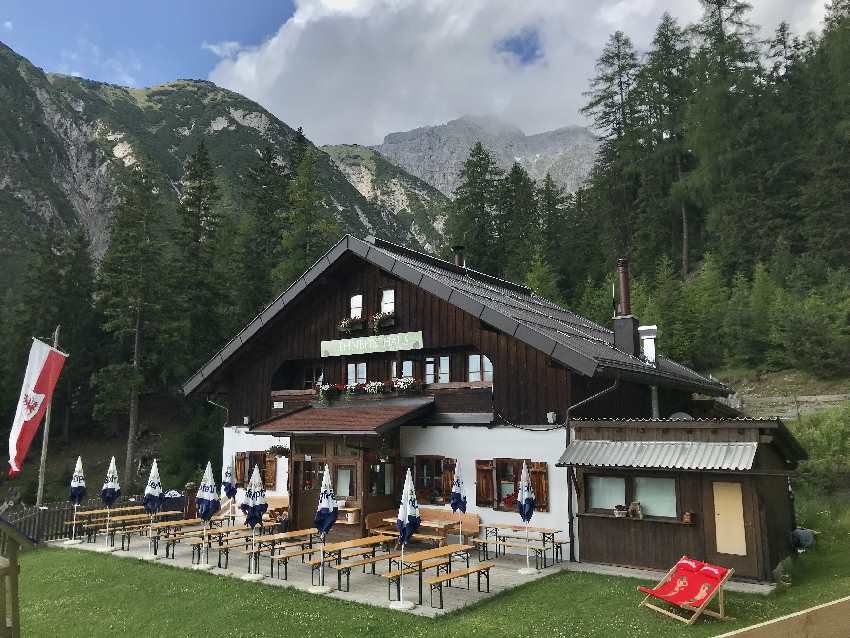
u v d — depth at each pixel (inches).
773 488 512.7
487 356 644.7
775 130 1911.9
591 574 501.0
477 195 2324.1
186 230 1770.4
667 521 498.3
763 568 457.1
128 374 1469.0
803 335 1228.5
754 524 465.1
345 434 627.5
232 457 860.0
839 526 637.3
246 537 563.8
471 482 632.4
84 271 1856.5
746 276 1648.6
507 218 2330.2
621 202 2233.0
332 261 743.7
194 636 388.5
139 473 1525.6
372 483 671.1
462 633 368.5
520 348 623.8
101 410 1694.1
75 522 693.3
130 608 450.3
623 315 781.3
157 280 1531.7
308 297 805.2
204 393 887.7
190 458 1424.7
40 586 520.1
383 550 602.5
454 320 675.4
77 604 466.3
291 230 1924.2
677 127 2139.5
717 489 483.5
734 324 1381.6
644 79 2244.1
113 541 655.1
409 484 466.9
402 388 687.1
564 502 574.2
